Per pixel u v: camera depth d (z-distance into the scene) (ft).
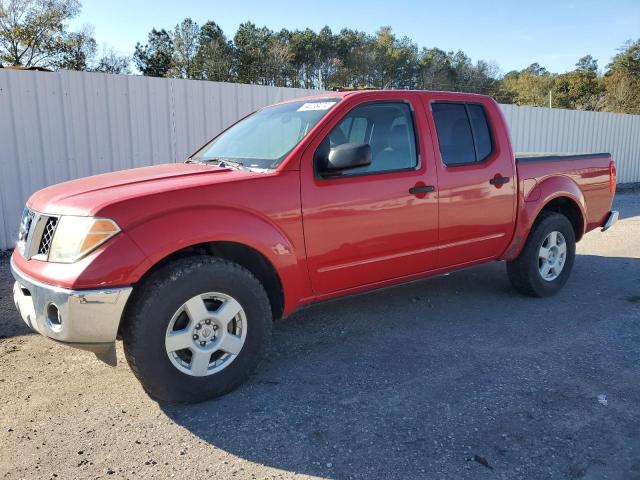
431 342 13.79
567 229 17.48
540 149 50.96
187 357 10.53
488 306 16.71
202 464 8.68
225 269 10.43
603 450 8.96
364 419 10.00
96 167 26.55
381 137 13.12
